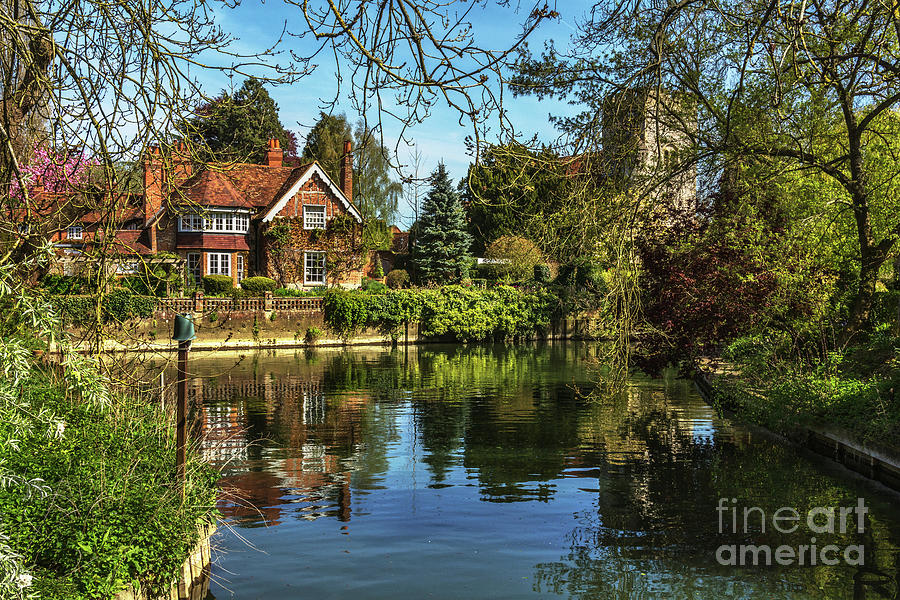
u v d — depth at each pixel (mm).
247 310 35562
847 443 11852
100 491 6203
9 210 5492
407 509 9703
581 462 12398
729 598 6805
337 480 11234
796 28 5664
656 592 6965
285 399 19812
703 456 12805
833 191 16812
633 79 8992
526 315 41438
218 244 41188
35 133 5879
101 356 5469
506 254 47625
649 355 16781
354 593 6949
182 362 7250
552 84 12117
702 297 14992
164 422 9008
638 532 8727
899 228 15000
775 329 16266
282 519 9281
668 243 15422
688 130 13594
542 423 16234
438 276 49844
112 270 5637
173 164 5758
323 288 41562
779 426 14398
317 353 34344
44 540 5578
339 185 45438
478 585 7152
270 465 12203
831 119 15852
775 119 14000
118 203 5352
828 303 15945
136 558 5945
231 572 7477
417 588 7055
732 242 15125
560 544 8367
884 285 19953
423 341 40062
